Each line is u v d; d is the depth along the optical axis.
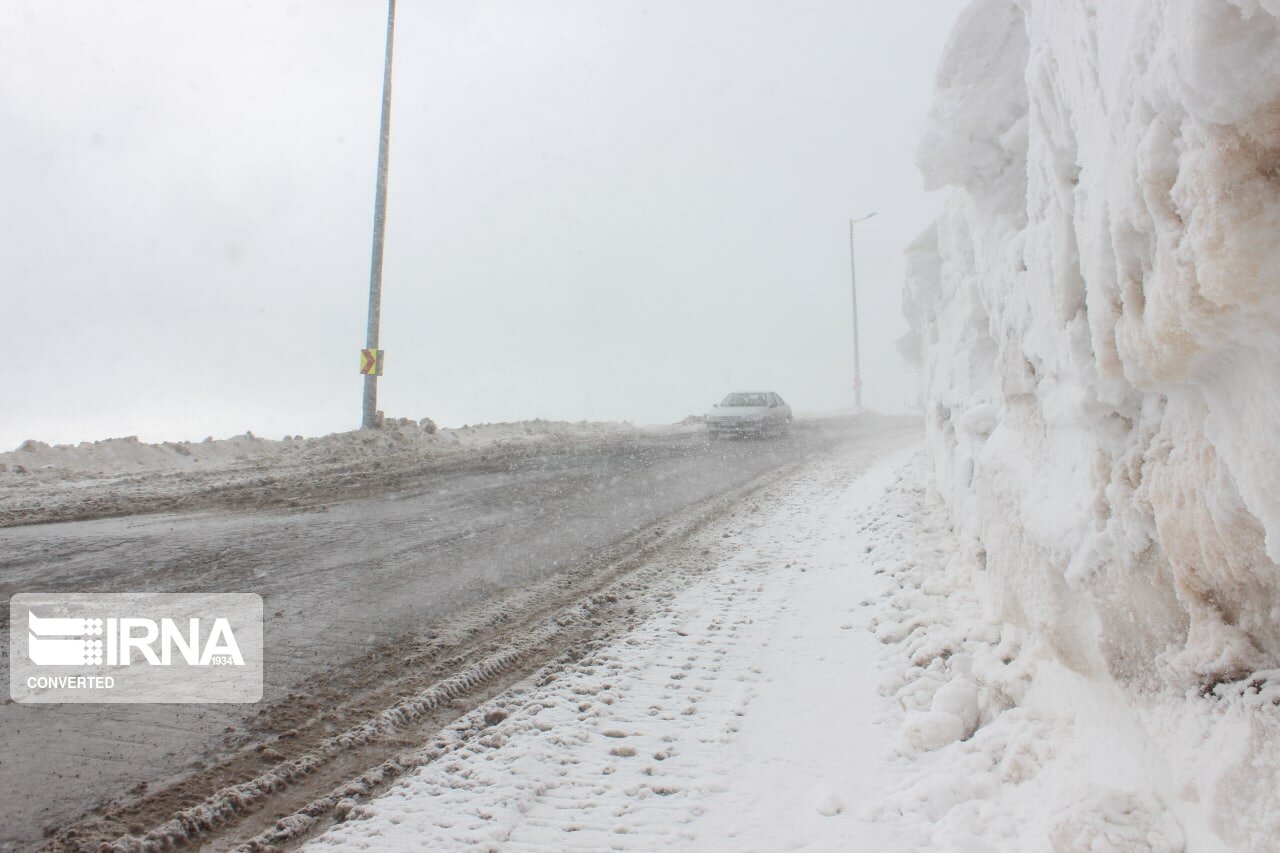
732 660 4.95
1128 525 2.41
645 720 4.11
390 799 3.36
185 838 3.12
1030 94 3.19
